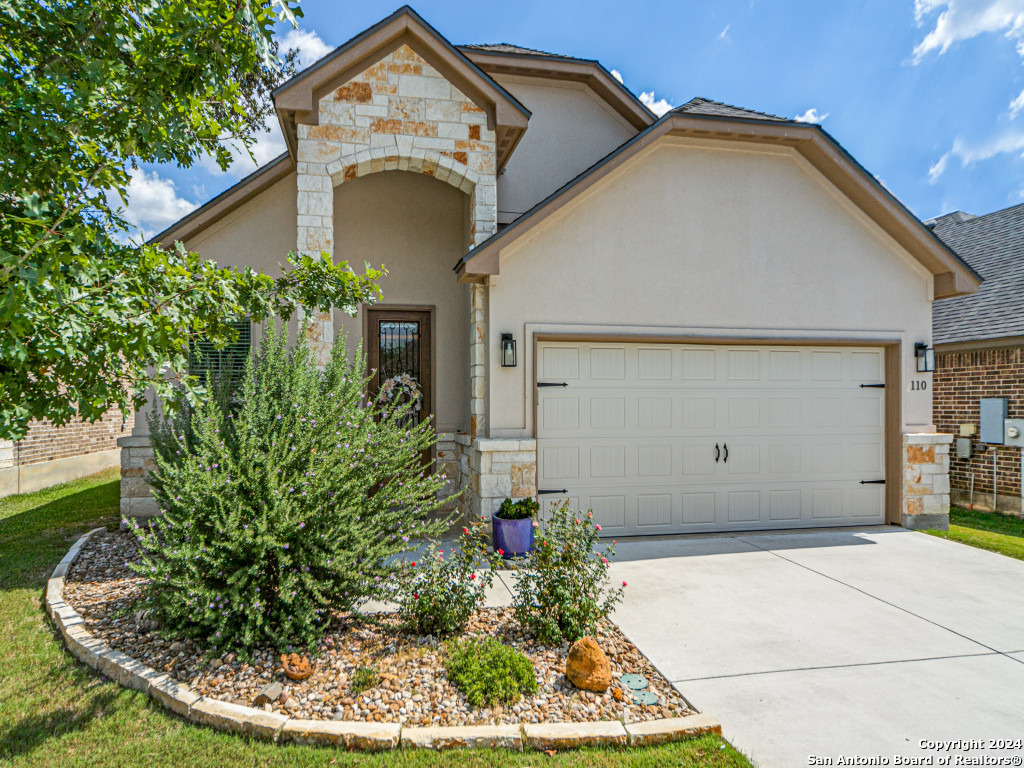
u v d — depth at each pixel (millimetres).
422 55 7605
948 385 11156
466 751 3223
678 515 8039
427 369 9062
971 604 5461
